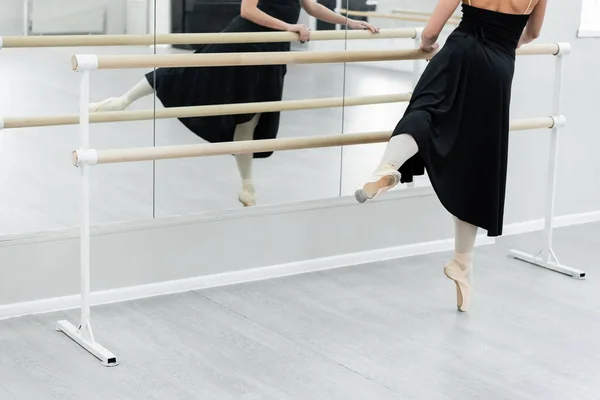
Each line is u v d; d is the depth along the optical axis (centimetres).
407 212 531
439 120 414
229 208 470
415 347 401
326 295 463
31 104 407
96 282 439
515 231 582
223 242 471
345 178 502
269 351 391
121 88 426
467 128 420
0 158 405
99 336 402
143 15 423
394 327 423
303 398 348
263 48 459
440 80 419
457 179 419
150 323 419
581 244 566
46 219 421
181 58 396
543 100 574
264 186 478
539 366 386
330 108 486
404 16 498
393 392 356
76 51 413
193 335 406
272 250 488
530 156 577
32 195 416
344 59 438
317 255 503
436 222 545
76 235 430
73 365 372
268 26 455
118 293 444
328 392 354
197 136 452
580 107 593
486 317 440
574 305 461
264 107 448
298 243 495
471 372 377
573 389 365
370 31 488
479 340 411
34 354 381
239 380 362
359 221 514
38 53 404
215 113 438
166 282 458
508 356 395
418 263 520
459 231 439
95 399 342
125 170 436
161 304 443
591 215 611
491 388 363
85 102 377
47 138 414
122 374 364
